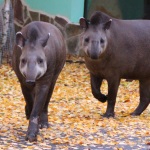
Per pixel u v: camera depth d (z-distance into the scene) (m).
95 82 17.66
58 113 17.95
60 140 14.12
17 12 30.14
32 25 14.19
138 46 17.66
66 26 29.19
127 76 17.97
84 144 13.96
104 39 16.64
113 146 14.02
